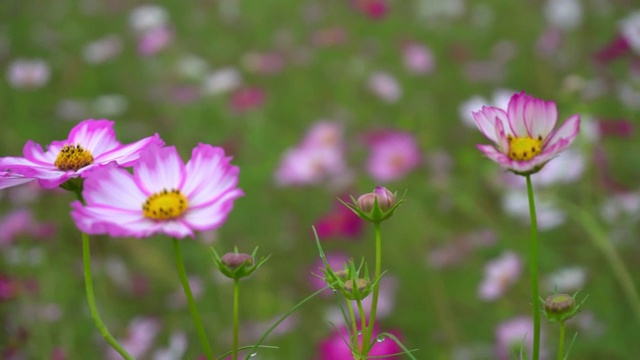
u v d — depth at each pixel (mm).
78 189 979
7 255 1803
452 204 2084
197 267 1969
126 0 3736
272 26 3496
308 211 2201
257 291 1868
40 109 2904
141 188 962
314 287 1940
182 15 3627
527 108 961
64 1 3812
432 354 1688
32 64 2859
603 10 2980
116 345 934
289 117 2840
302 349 1752
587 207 1743
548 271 1760
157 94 2953
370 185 2127
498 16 3477
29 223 1867
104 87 3117
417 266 1908
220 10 3559
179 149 2514
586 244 1810
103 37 3574
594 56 2527
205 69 3111
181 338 1708
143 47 3162
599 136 1972
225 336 1769
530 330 1596
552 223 1783
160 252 2033
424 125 2410
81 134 1003
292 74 3025
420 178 2143
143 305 1918
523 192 1794
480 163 2115
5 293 1635
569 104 1919
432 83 2943
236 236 2148
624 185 1935
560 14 2975
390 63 3127
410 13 3604
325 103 2887
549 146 947
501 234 1858
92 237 2068
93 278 1950
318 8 3514
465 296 1838
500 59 3100
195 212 952
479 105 2258
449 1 3547
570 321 1592
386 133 2305
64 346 1648
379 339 953
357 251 2059
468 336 1727
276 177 2201
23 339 1603
